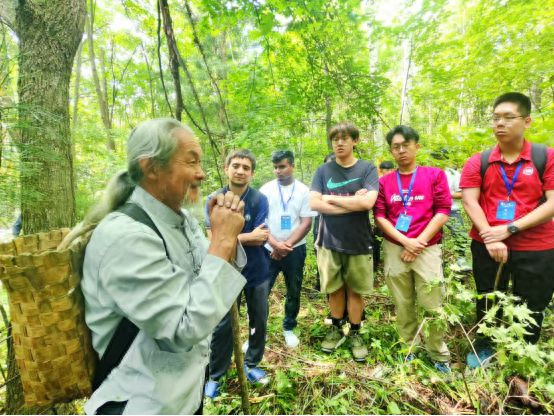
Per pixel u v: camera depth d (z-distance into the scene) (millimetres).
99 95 7348
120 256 849
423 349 2371
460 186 2281
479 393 1879
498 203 2092
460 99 4332
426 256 2240
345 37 3639
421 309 2186
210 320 878
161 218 998
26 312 830
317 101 4301
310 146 6625
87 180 4730
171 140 939
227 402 2084
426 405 1894
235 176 2232
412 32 4043
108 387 925
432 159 2812
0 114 1668
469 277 3297
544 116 2449
